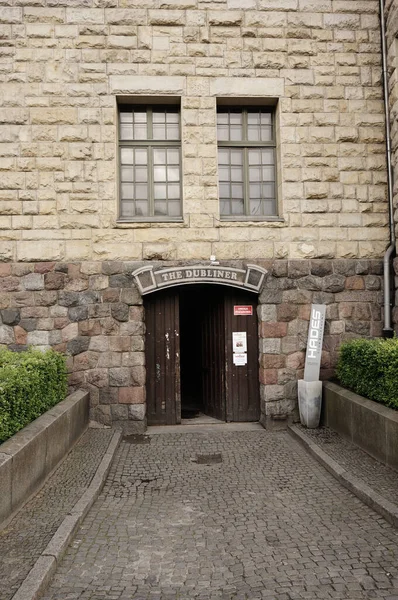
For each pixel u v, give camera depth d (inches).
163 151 387.2
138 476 264.7
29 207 358.6
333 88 379.9
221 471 271.3
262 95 374.9
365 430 284.2
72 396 326.3
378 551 179.2
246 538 191.9
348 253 376.2
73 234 360.5
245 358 380.5
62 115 362.9
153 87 368.8
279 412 362.0
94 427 352.8
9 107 361.1
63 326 355.9
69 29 366.0
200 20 373.4
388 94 374.6
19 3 363.6
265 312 366.9
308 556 176.7
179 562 174.2
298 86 378.0
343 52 381.4
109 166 364.5
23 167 359.3
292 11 379.2
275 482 253.0
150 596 153.7
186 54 372.2
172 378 376.5
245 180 389.4
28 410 247.4
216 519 209.8
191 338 508.7
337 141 378.6
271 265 369.4
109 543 188.2
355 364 318.7
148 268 357.4
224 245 368.5
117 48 368.2
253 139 394.9
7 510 193.0
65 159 362.3
